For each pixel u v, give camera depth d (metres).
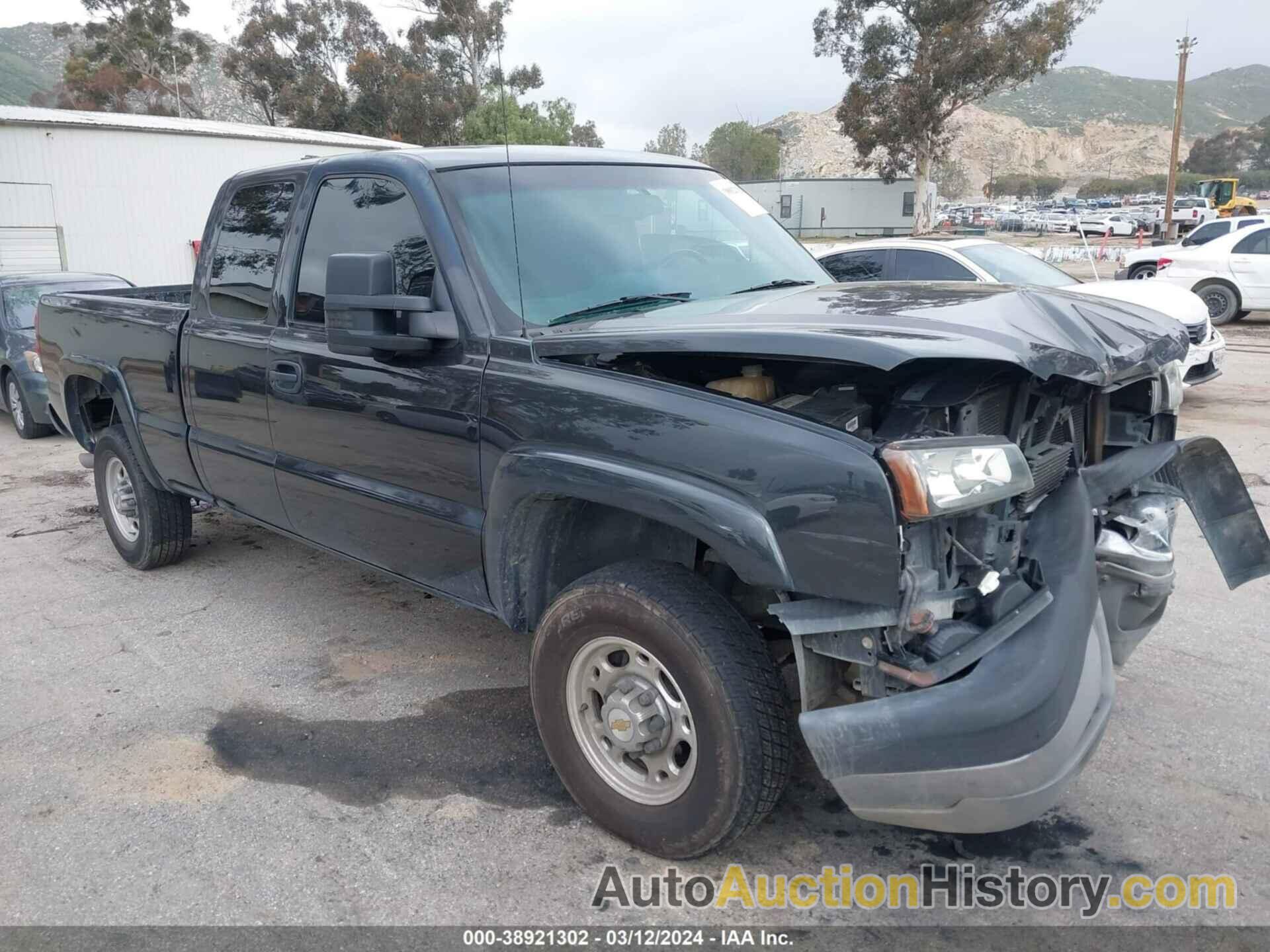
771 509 2.43
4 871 2.96
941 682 2.37
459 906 2.76
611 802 2.97
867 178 59.84
